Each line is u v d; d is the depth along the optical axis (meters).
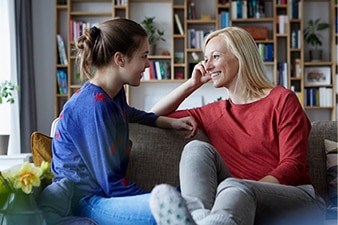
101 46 1.96
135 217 1.66
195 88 2.45
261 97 2.23
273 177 1.94
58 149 1.91
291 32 6.47
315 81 6.48
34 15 6.42
